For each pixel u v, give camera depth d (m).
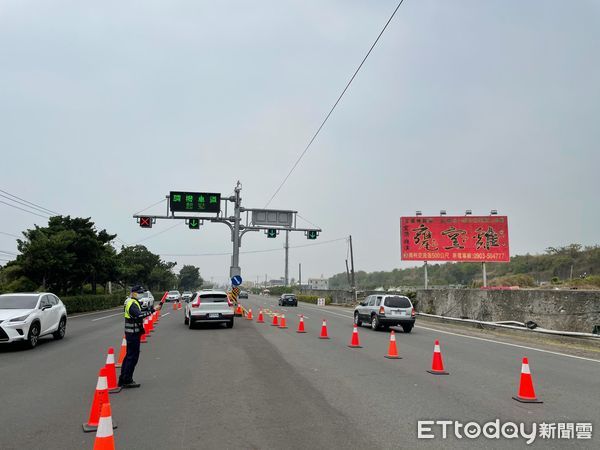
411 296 36.03
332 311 41.16
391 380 9.82
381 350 14.67
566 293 20.94
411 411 7.40
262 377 10.10
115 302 46.66
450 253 36.75
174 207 29.34
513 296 24.03
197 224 30.31
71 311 33.88
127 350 9.23
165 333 19.64
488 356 13.68
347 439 6.06
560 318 20.95
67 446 5.87
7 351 14.12
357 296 56.75
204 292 22.39
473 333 21.45
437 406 7.72
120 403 7.90
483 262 36.41
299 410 7.44
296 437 6.12
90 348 14.79
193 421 6.85
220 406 7.69
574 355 14.11
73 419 7.02
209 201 29.53
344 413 7.27
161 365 11.63
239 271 31.16
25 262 31.20
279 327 22.56
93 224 36.41
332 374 10.47
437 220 37.22
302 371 10.83
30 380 9.83
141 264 67.75
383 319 21.83
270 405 7.74
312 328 22.48
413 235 37.34
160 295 77.56
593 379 10.20
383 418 7.01
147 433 6.30
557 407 7.73
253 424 6.68
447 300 30.55
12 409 7.57
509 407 7.70
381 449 5.71
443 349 15.22
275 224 32.66
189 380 9.79
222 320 21.86
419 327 24.92
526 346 16.31
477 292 27.17
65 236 33.03
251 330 20.97
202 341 16.77
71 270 33.69
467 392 8.75
